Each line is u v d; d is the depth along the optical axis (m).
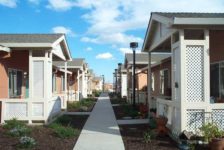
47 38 15.64
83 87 38.47
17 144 10.02
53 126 13.26
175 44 11.12
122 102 31.66
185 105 10.44
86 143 10.66
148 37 15.77
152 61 26.33
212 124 9.73
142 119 16.97
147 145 10.26
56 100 17.36
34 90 14.70
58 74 27.80
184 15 11.16
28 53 15.88
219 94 12.99
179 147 9.79
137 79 30.89
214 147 8.89
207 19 10.10
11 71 15.84
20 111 14.58
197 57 10.59
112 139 11.34
